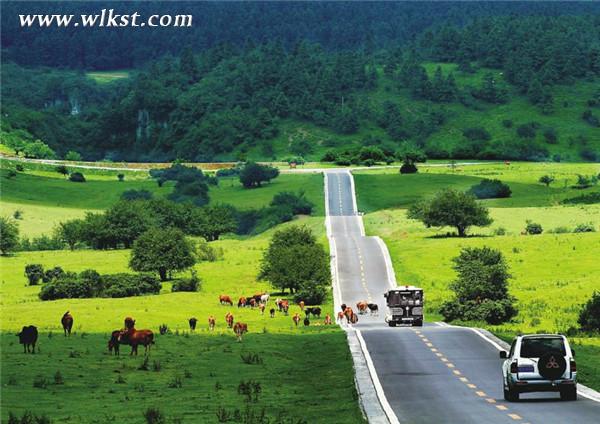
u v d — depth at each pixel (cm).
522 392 7200
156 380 9262
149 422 6619
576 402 7150
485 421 6309
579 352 11481
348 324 18050
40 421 6638
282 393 8381
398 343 12381
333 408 7275
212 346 12669
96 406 7581
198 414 7088
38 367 9950
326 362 10869
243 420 6700
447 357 10700
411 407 7106
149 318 18725
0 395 8112
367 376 9144
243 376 9669
